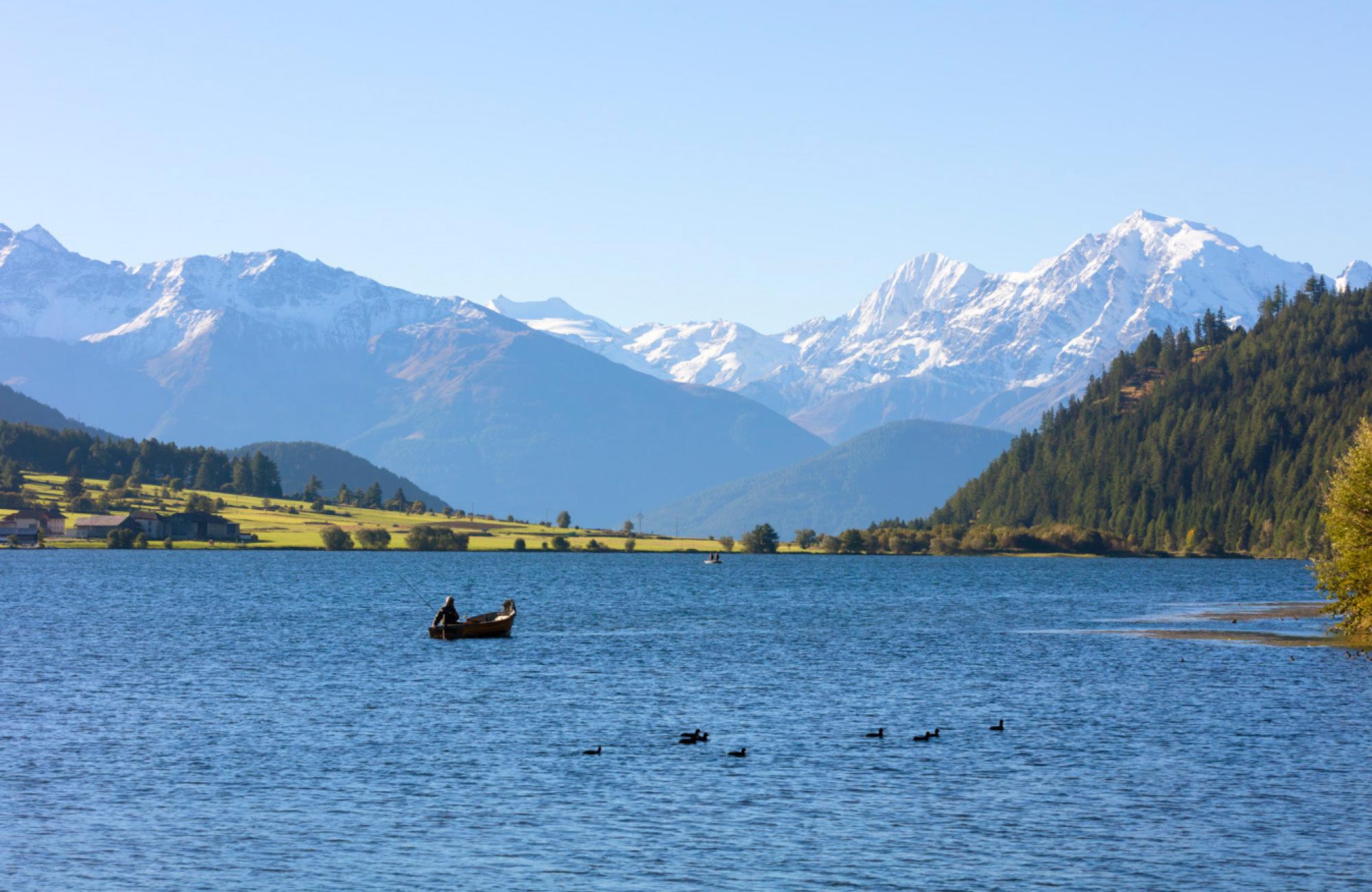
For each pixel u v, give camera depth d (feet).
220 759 210.79
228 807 180.45
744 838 166.20
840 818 175.42
